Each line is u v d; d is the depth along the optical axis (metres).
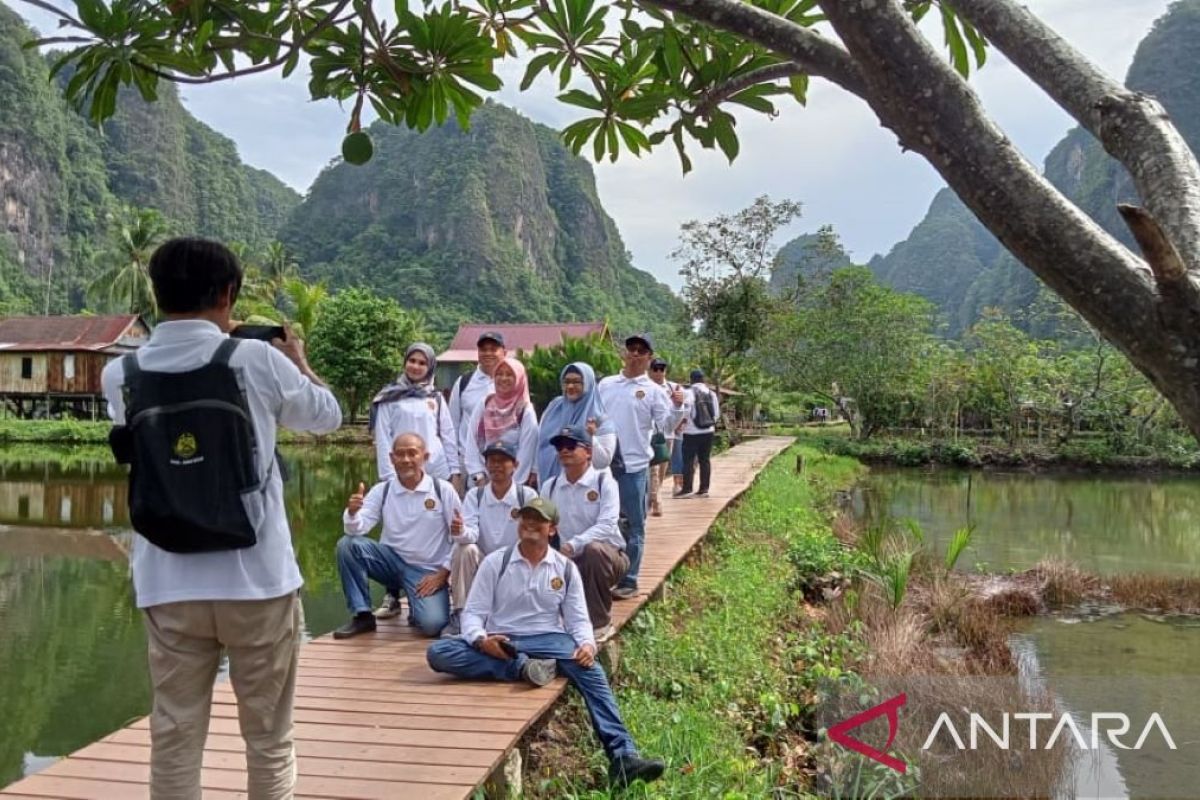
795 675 6.03
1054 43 1.23
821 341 27.98
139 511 1.85
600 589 4.58
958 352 34.22
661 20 2.25
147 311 36.62
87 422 30.72
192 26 2.20
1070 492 20.91
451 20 2.15
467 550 4.65
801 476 17.84
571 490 4.71
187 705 2.02
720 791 3.75
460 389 5.63
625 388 5.88
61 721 6.04
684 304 26.88
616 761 3.62
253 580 1.95
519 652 3.96
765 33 1.42
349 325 32.81
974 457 27.14
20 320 35.69
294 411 2.03
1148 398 27.39
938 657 6.81
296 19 2.31
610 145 2.51
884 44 1.12
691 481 10.42
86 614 8.48
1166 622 8.86
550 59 2.39
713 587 7.09
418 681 4.08
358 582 4.82
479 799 3.17
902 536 12.11
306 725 3.55
